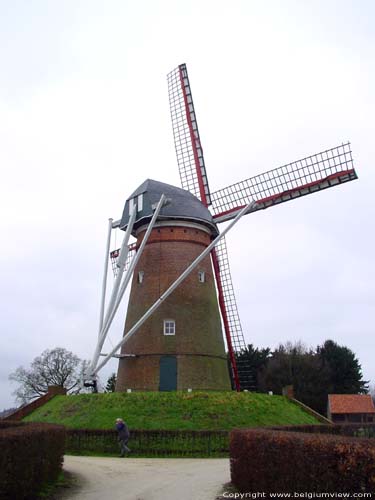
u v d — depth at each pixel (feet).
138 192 107.65
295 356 210.18
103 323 92.73
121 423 69.72
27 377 222.28
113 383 205.67
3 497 35.14
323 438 30.40
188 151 119.75
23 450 36.88
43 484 42.83
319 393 200.34
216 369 100.48
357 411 194.59
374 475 25.12
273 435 36.42
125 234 99.14
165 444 71.36
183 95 121.49
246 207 95.66
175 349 98.02
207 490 43.42
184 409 82.58
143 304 102.99
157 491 43.42
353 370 213.46
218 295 111.75
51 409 91.40
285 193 103.86
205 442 71.41
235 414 82.64
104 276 99.14
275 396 99.14
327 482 28.09
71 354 226.17
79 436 73.61
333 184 99.09
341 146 98.99
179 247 104.73
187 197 108.78
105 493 42.88
